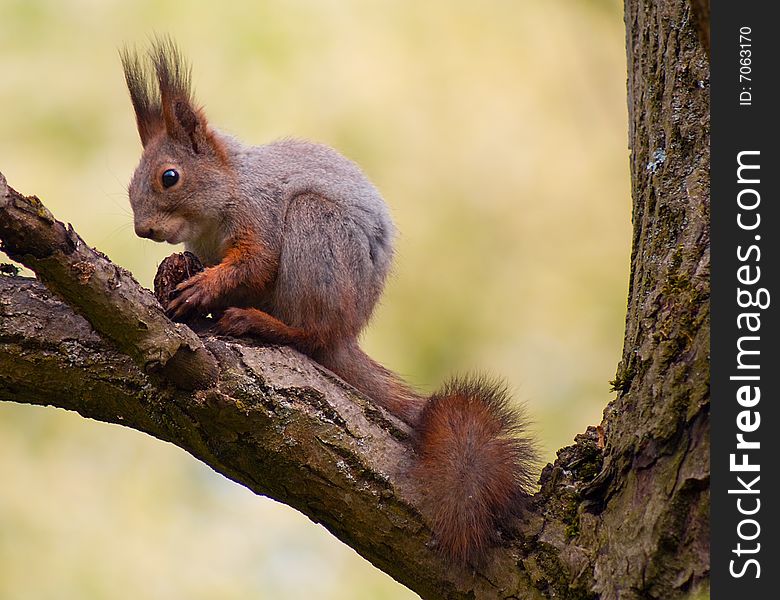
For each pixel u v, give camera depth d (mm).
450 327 14070
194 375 6957
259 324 9055
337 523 7242
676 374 6566
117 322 6609
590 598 6484
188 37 15109
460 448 7227
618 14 15680
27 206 6223
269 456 7176
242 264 9625
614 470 6785
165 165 10148
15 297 7320
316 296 9453
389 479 7203
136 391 7172
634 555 6344
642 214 7625
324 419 7273
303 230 9609
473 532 6996
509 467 7340
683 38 7809
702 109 7520
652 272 7176
